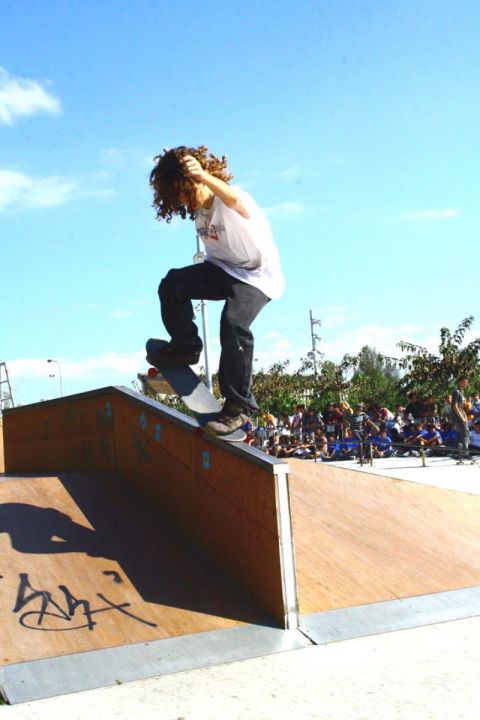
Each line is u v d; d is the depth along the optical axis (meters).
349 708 2.56
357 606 3.74
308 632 3.41
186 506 4.38
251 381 3.76
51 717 2.54
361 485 5.74
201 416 3.82
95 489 5.05
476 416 12.95
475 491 7.93
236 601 3.64
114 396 5.63
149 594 3.62
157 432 4.79
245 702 2.65
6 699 2.70
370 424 13.77
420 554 4.61
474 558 4.68
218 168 3.71
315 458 13.05
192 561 4.05
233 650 3.19
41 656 3.01
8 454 8.77
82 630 3.24
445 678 2.82
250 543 3.67
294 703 2.62
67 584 3.60
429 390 16.75
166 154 3.58
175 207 3.61
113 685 2.85
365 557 4.41
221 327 3.64
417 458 12.88
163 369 4.06
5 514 4.34
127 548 4.11
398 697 2.64
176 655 3.11
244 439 3.95
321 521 4.91
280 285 3.77
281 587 3.42
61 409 6.95
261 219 3.66
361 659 3.09
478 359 16.62
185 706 2.62
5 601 3.37
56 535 4.14
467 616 3.74
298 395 24.80
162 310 3.82
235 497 3.81
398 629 3.53
